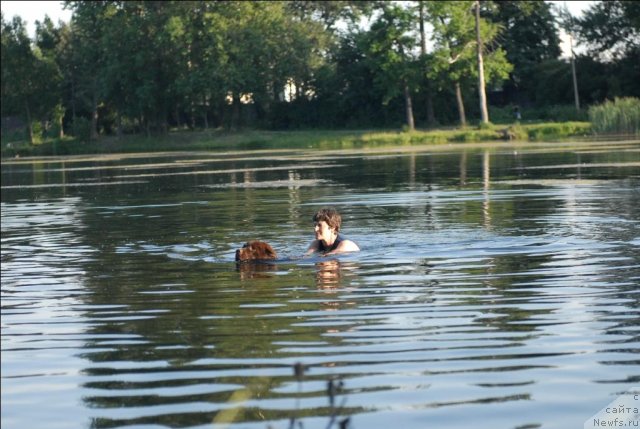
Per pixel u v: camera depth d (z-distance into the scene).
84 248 15.68
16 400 7.01
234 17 92.00
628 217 17.17
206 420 6.41
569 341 8.13
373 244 14.55
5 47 101.75
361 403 6.64
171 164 50.59
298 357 7.88
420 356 7.79
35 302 10.83
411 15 81.62
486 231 15.78
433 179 29.48
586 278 11.11
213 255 14.22
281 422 6.28
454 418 6.30
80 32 105.19
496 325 8.83
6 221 21.11
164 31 88.75
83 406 6.80
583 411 6.37
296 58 93.94
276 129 98.56
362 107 96.25
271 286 11.23
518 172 31.02
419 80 83.38
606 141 54.03
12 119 122.50
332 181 30.59
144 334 8.97
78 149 92.00
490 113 90.44
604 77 90.25
